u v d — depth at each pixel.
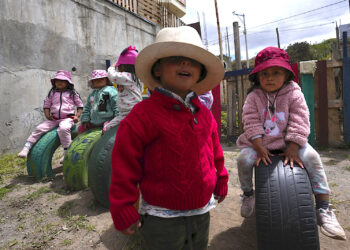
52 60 6.40
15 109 5.54
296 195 1.60
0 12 5.29
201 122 1.29
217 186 1.51
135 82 3.04
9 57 5.44
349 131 4.89
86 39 7.47
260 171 1.79
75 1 7.11
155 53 1.20
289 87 2.00
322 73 4.95
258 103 2.04
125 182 1.12
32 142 3.88
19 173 4.16
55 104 4.17
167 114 1.18
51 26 6.39
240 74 5.70
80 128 3.96
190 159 1.18
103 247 2.13
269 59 1.95
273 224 1.56
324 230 1.77
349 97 4.84
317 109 5.07
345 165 3.87
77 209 2.81
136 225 1.15
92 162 2.78
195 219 1.26
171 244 1.22
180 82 1.22
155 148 1.17
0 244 2.26
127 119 1.18
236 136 5.95
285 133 1.96
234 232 2.26
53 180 3.78
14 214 2.79
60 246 2.18
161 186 1.17
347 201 2.69
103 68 8.07
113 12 8.56
